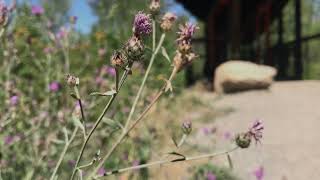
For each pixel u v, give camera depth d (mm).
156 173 442
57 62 516
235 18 1663
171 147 475
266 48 1885
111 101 198
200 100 930
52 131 423
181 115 803
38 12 509
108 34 822
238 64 1202
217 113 849
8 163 366
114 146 214
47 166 364
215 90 1238
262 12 1974
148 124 513
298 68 1609
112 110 509
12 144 380
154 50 232
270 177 530
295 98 992
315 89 1118
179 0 2193
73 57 714
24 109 449
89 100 456
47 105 464
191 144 545
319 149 607
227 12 1968
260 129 232
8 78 463
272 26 2236
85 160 386
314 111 836
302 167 553
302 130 708
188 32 211
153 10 236
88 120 429
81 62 712
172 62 219
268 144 633
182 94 961
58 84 471
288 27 2381
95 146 414
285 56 1710
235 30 1660
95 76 610
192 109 869
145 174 398
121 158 418
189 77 1561
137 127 459
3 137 382
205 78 1604
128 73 194
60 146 379
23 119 442
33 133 411
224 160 539
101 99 447
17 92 453
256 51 1961
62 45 501
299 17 1656
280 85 1233
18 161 372
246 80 1164
